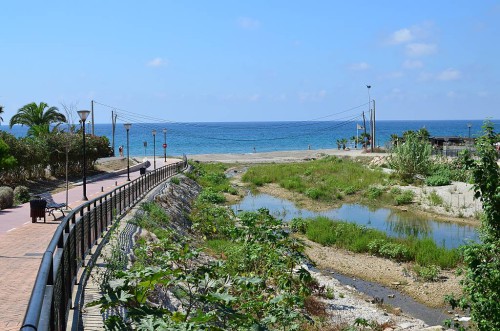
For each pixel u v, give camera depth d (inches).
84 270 430.3
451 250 900.6
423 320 633.0
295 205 1568.7
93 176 1761.8
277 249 574.9
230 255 638.5
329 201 1621.6
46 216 836.0
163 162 2539.4
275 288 575.8
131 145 5723.4
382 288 761.0
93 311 349.7
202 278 266.8
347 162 2546.8
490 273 391.5
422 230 1181.1
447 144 2743.6
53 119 2418.8
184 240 531.5
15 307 354.0
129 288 249.1
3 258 510.6
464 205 1419.8
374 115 3152.1
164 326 212.4
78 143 1769.2
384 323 592.1
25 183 1384.1
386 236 1035.3
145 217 810.2
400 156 1824.6
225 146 5551.2
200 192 1748.3
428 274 801.6
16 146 1359.5
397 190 1640.0
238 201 1646.2
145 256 493.0
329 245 1007.0
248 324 279.1
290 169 2295.8
